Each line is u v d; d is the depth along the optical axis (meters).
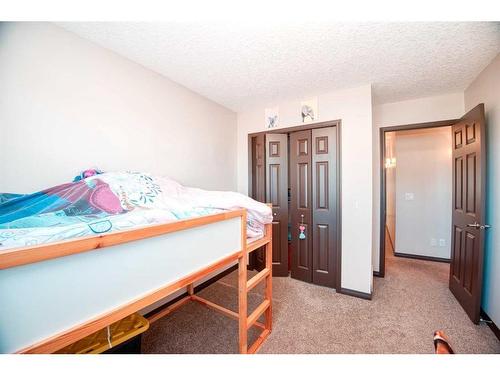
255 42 1.44
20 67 1.14
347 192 2.21
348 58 1.64
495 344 1.46
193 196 1.51
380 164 2.67
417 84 2.11
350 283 2.18
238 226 1.25
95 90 1.46
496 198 1.62
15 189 1.13
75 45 1.35
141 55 1.61
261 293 2.21
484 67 1.79
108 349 1.05
